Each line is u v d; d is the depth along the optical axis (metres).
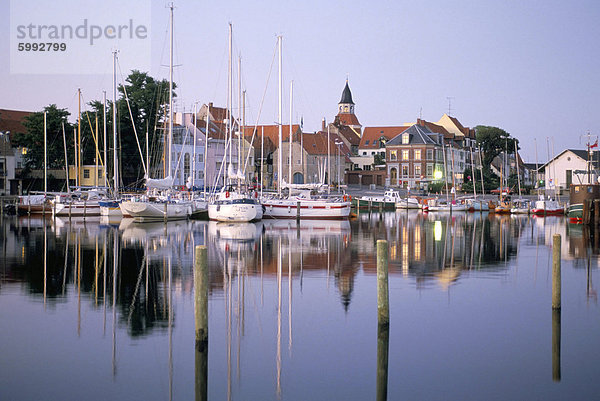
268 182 126.75
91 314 21.61
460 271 31.34
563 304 23.64
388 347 18.33
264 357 17.44
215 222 62.94
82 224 60.38
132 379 15.80
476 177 132.38
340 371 16.45
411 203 98.75
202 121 111.62
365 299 24.25
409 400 14.74
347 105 192.62
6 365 16.62
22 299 23.81
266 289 26.14
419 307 23.05
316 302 23.70
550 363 17.09
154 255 36.09
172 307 22.62
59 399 14.62
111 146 94.81
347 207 70.75
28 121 96.06
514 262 34.72
